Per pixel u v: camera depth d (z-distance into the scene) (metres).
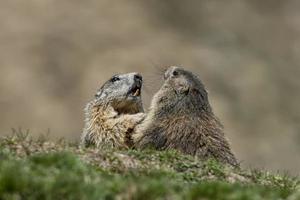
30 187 13.03
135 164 16.06
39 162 14.40
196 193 13.38
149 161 16.44
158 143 18.92
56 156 14.50
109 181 13.71
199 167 16.58
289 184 16.77
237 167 17.66
